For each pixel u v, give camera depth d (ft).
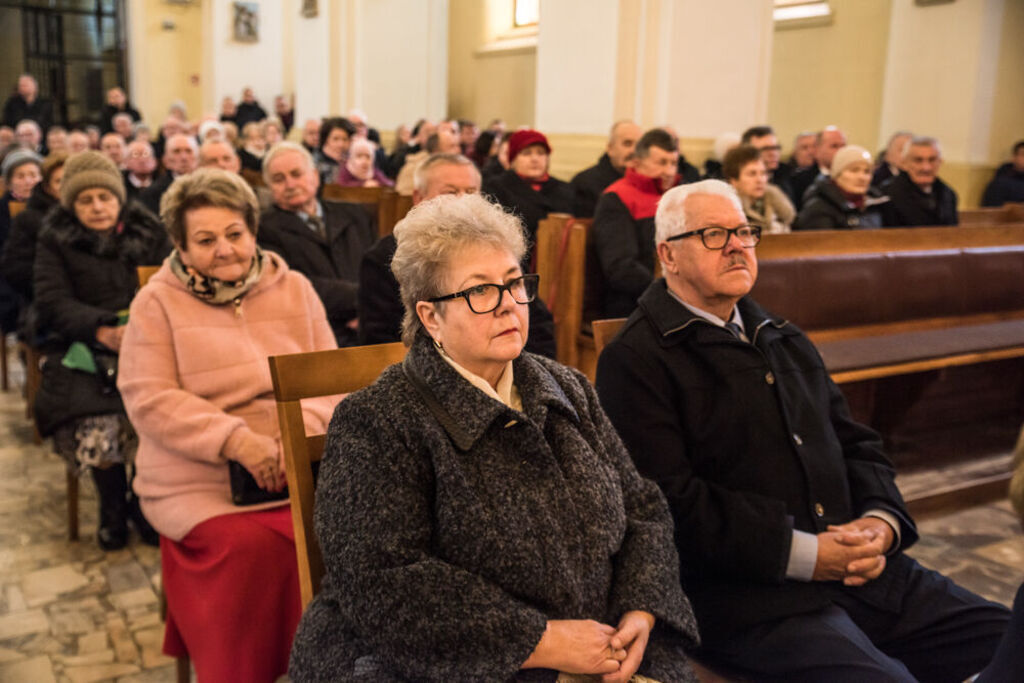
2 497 11.30
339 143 23.88
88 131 31.76
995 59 25.36
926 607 5.92
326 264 11.76
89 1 49.60
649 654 4.82
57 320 9.73
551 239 11.83
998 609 5.93
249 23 48.98
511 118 34.45
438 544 4.39
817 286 10.98
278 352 7.64
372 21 35.22
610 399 6.19
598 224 12.35
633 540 4.96
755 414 6.05
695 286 6.26
